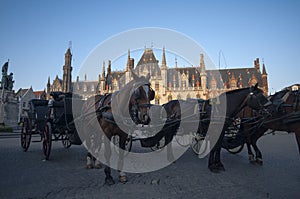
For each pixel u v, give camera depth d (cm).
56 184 518
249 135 787
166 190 489
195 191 483
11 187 488
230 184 534
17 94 6200
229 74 6881
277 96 663
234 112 679
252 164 762
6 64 3158
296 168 701
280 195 458
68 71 4659
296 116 539
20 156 855
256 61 6994
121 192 472
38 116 858
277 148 1193
